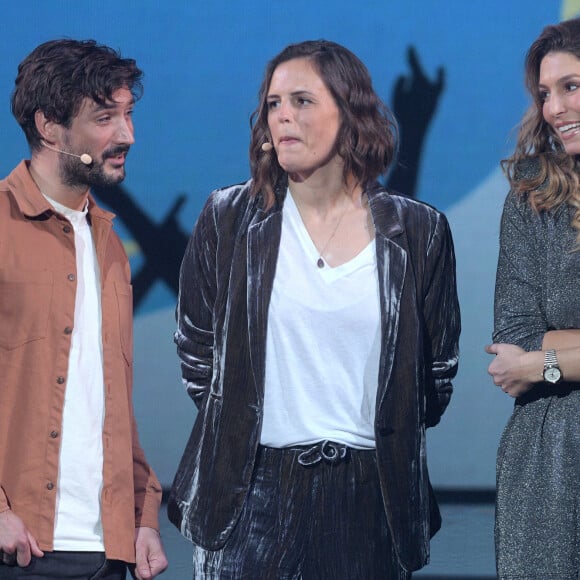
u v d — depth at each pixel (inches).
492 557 681.0
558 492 315.0
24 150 747.4
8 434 309.3
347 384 324.2
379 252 329.4
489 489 782.5
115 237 342.0
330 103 330.0
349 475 323.6
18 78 325.7
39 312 313.3
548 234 327.9
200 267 346.3
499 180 766.5
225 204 345.1
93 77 317.4
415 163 766.5
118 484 320.2
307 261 330.6
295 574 322.7
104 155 323.6
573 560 314.7
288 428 323.6
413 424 327.6
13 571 308.2
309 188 335.9
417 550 329.7
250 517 325.4
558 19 751.1
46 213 320.2
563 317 323.3
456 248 771.4
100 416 319.3
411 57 761.0
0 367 310.7
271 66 337.7
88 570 313.6
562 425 316.8
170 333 766.5
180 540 711.1
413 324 329.1
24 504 307.6
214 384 337.7
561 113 323.3
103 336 324.5
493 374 323.6
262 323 326.6
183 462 343.3
